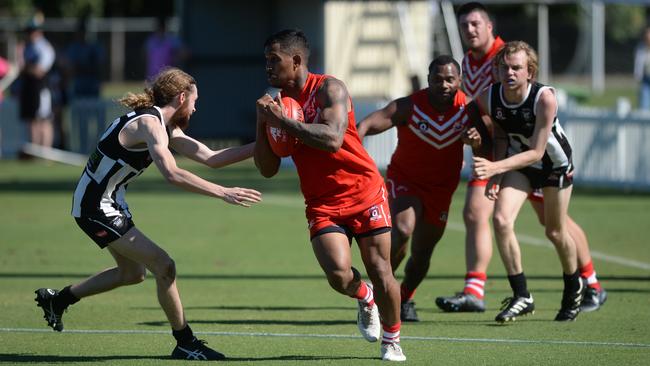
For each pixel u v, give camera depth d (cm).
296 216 5556
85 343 2642
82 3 16500
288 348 2584
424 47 8525
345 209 2345
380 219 2353
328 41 8269
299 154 2367
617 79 17562
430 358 2459
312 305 3228
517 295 2920
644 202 6006
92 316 3033
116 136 2375
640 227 4975
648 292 3428
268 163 2423
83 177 2406
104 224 2386
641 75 8812
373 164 2386
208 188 2278
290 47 2311
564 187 2884
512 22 15600
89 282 2516
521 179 2914
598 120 6788
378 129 2922
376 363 2398
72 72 9075
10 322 2920
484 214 3116
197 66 9175
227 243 4594
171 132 2508
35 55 8512
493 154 2905
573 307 2955
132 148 2377
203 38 9181
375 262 2358
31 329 2820
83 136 8950
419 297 3406
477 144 2758
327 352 2534
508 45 2783
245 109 9256
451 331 2822
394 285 2369
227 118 9262
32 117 8606
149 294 3447
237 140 9438
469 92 3306
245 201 2272
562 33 16988
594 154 6838
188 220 5384
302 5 8650
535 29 15550
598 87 15012
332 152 2269
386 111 2917
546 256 4206
